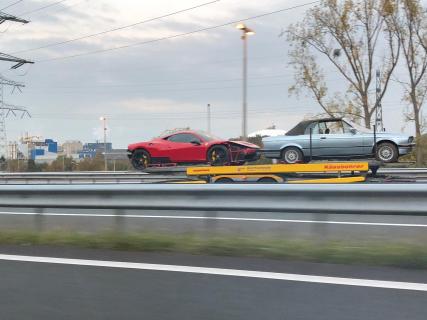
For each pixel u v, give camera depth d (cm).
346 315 422
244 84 2377
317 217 763
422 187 621
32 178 2406
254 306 450
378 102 3256
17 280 552
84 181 2269
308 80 3316
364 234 823
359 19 3234
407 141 1414
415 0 3097
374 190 641
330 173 1412
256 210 709
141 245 708
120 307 460
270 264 595
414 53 3162
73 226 934
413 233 841
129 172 2277
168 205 766
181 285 518
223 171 1491
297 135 1508
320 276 537
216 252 665
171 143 1641
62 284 534
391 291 481
